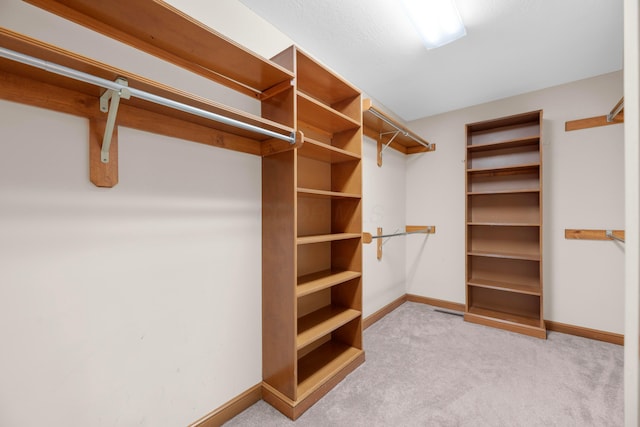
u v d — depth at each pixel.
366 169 2.72
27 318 0.90
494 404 1.56
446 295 3.21
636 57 0.47
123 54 1.10
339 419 1.45
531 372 1.87
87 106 1.00
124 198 1.11
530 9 1.61
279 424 1.42
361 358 1.97
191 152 1.33
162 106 1.10
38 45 0.71
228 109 1.13
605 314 2.36
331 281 1.79
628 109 0.49
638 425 0.47
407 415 1.48
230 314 1.49
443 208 3.24
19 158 0.89
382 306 2.97
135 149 1.14
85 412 1.01
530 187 2.70
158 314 1.21
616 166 2.33
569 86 2.52
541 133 2.39
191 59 1.28
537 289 2.51
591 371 1.87
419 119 3.41
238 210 1.53
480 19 1.69
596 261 2.40
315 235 2.04
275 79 1.47
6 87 0.85
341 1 1.54
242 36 1.55
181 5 1.29
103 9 0.96
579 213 2.47
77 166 0.99
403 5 1.54
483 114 2.98
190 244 1.32
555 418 1.45
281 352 1.54
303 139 1.38
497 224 2.58
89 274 1.02
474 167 3.01
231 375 1.49
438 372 1.87
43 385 0.93
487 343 2.29
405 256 3.49
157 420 1.20
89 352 1.02
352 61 2.16
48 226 0.94
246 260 1.58
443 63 2.20
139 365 1.15
